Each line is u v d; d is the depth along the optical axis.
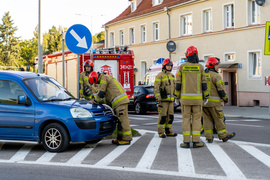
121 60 16.94
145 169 6.17
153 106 18.50
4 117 8.02
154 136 10.01
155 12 31.81
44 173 5.99
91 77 8.51
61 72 17.17
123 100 8.58
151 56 32.81
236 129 11.58
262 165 6.38
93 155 7.46
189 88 7.99
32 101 7.93
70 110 7.67
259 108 21.81
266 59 22.14
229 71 24.86
